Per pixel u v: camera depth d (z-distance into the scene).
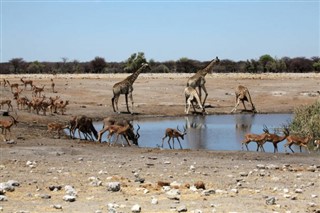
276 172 26.70
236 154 34.66
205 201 18.91
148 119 66.94
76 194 19.84
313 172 26.84
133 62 175.62
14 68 193.25
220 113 75.00
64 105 63.81
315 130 47.44
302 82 110.31
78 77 130.50
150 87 100.69
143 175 25.31
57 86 97.69
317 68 187.50
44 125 52.94
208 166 28.84
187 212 16.92
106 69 188.38
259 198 19.56
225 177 24.92
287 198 19.70
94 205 17.97
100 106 75.75
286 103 84.31
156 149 37.56
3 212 16.62
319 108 52.12
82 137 47.44
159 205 18.02
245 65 188.00
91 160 30.94
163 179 24.20
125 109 74.50
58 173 25.39
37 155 32.62
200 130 54.78
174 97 88.94
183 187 21.77
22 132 44.84
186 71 191.12
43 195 19.34
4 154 32.66
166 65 194.62
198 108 78.69
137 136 42.06
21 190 20.77
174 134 41.31
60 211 16.94
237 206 18.02
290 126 52.78
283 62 187.38
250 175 25.59
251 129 55.44
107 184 21.50
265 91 96.88
